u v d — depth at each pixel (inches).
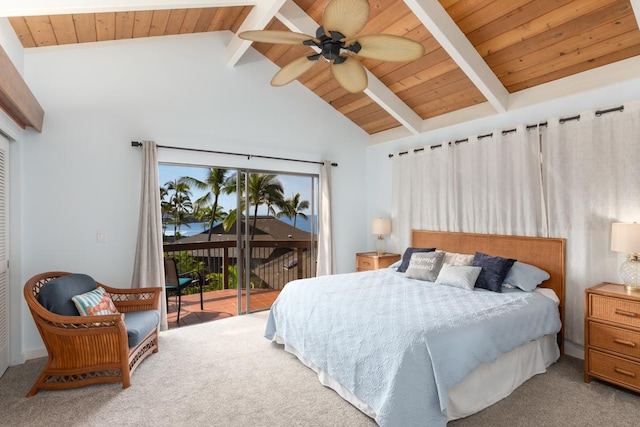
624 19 103.9
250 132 178.1
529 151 137.9
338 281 137.9
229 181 175.6
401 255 195.2
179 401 94.9
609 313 101.4
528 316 104.7
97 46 139.8
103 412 89.5
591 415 88.0
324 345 101.7
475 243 155.6
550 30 115.1
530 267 131.2
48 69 129.6
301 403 94.0
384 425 73.5
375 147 217.0
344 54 85.5
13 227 119.6
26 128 124.3
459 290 123.5
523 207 139.5
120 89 144.0
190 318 169.9
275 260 188.7
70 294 106.3
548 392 99.4
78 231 134.6
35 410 90.3
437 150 174.6
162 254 148.3
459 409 85.0
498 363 96.0
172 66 156.6
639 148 109.6
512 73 137.2
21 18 107.3
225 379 107.3
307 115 197.9
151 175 145.3
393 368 78.0
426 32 132.1
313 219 202.2
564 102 130.4
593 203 119.6
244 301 180.2
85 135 136.4
